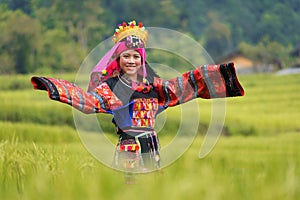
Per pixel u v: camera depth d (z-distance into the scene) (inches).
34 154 303.3
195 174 214.8
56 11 3331.7
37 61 3078.2
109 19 4069.9
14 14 3043.8
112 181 188.1
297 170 238.5
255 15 6304.1
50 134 934.4
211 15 5964.6
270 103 2297.0
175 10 4584.2
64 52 3186.5
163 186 177.0
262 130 1568.7
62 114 1589.6
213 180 200.8
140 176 281.3
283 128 1592.0
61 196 177.5
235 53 4503.0
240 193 189.2
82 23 3590.1
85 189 178.9
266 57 4483.3
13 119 1546.5
